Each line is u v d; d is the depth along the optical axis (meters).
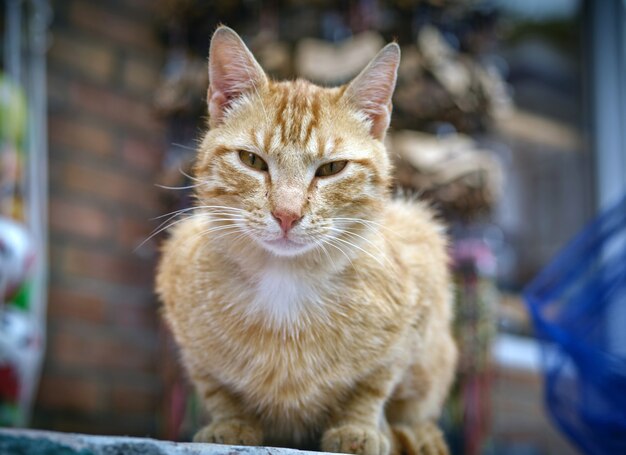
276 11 0.68
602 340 0.66
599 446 0.59
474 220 0.70
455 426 0.70
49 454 0.31
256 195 0.44
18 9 0.71
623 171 1.11
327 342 0.45
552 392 0.61
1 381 0.64
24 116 0.69
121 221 0.86
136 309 0.85
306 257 0.45
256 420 0.47
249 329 0.45
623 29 1.12
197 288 0.46
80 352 0.81
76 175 0.82
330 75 0.69
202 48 0.72
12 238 0.65
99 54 0.85
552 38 1.11
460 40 0.72
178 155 0.72
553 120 1.10
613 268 0.68
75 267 0.81
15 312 0.66
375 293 0.46
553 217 1.08
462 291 0.69
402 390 0.50
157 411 0.85
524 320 1.02
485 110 0.70
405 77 0.67
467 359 0.69
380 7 0.68
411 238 0.51
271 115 0.46
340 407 0.47
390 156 0.57
